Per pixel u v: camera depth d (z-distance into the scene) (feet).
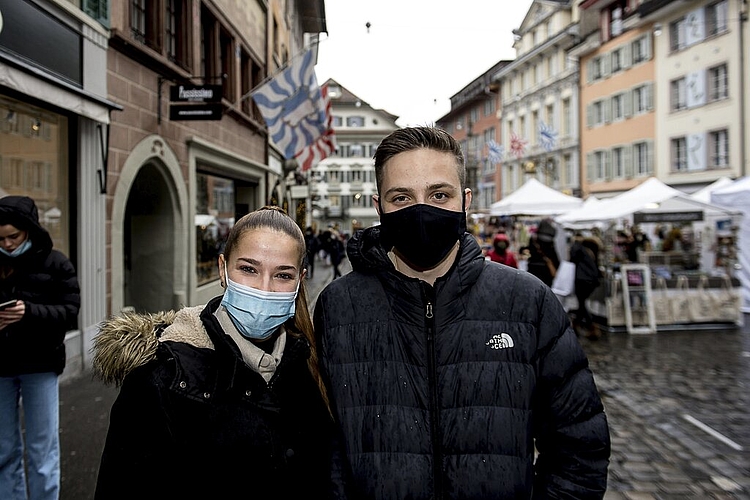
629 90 97.14
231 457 4.98
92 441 15.14
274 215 5.60
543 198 53.01
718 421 18.20
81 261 22.91
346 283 5.87
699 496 12.96
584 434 5.29
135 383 4.98
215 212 42.98
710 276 36.91
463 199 5.67
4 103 19.29
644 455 15.39
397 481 5.04
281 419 5.31
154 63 28.81
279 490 5.18
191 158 34.99
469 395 5.18
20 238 10.14
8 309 9.59
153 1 29.91
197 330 5.26
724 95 77.20
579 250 32.73
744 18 73.41
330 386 5.54
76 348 22.33
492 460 5.04
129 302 33.35
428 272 5.68
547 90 128.88
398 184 5.44
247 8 50.08
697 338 32.99
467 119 184.85
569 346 5.47
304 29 111.04
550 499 5.26
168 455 4.88
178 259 33.53
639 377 23.97
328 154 38.06
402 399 5.26
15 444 10.44
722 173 77.41
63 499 11.83
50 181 21.84
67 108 19.76
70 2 21.58
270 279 5.35
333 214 226.38
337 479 5.40
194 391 4.95
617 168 102.73
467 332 5.33
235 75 45.16
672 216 37.45
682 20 83.92
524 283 5.59
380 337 5.47
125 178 26.25
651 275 37.19
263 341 5.65
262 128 49.47
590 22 114.73
